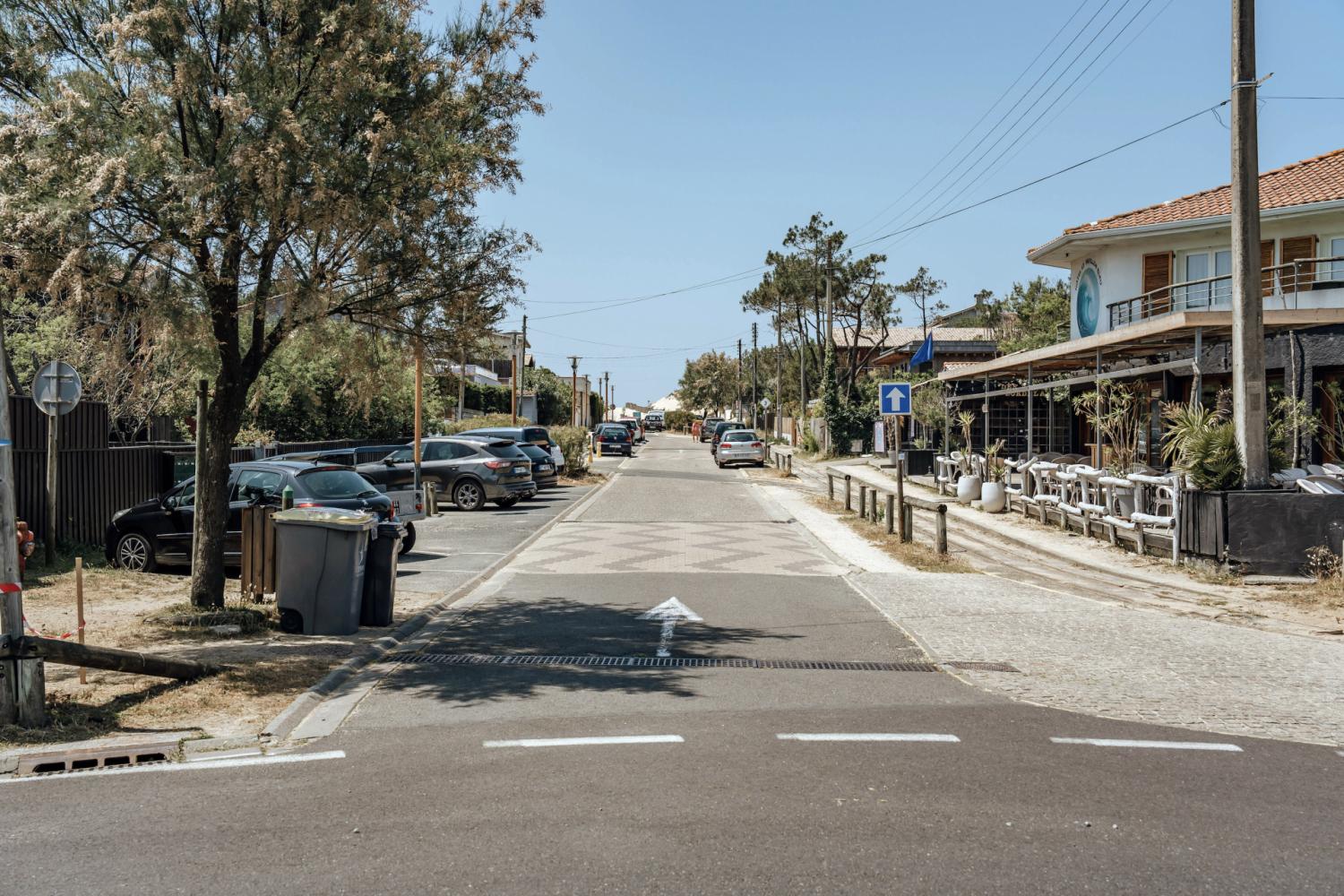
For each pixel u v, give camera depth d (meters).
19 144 7.85
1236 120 14.21
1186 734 6.44
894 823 4.68
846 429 45.62
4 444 6.51
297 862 4.23
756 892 3.90
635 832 4.54
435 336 10.38
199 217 8.09
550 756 5.81
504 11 10.05
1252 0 14.16
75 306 8.30
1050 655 8.93
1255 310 14.05
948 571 14.34
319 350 10.27
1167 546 14.88
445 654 8.93
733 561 15.35
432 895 3.89
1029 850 4.36
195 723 6.62
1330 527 12.94
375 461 25.52
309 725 6.61
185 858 4.29
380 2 9.30
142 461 17.05
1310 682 8.01
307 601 9.59
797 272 56.44
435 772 5.52
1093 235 24.59
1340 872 4.15
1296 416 17.52
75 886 4.02
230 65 8.97
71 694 7.28
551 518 21.86
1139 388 23.28
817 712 6.91
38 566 13.73
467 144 9.63
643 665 8.50
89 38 8.93
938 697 7.40
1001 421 34.03
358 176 8.88
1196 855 4.32
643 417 127.06
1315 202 21.55
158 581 13.07
